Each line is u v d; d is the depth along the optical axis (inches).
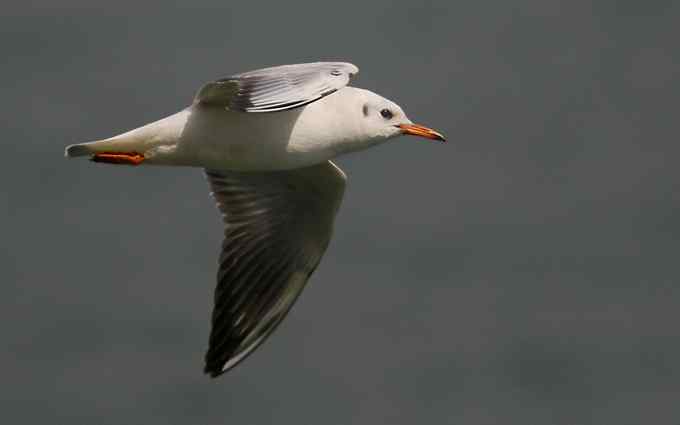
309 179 398.9
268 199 410.6
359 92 374.9
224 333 411.2
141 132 351.6
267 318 413.7
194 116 352.2
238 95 313.0
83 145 348.8
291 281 414.9
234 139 354.3
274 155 359.3
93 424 818.2
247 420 812.0
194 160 357.1
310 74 313.3
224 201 414.6
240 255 414.0
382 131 375.2
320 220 409.4
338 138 367.6
